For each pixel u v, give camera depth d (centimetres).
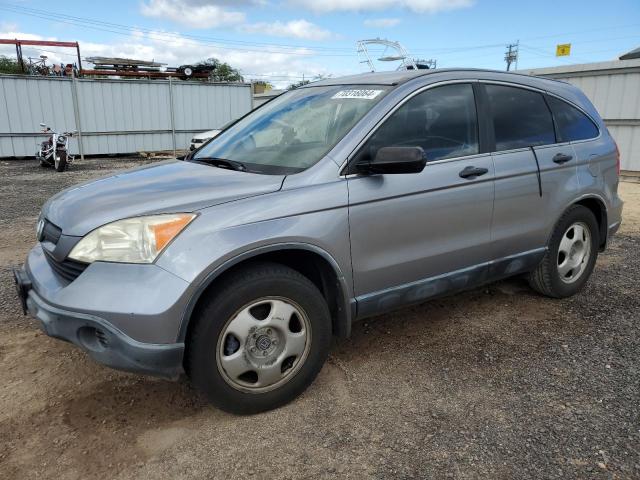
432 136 336
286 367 286
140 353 240
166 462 245
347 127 312
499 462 244
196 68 2802
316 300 285
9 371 321
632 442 257
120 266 245
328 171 291
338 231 287
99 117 1753
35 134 1672
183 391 303
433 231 330
